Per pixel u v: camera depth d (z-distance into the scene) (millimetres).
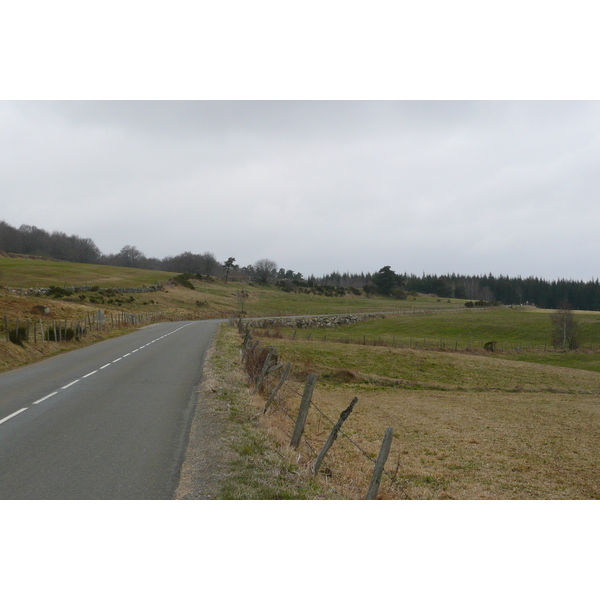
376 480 6926
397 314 100938
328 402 21406
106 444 8609
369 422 18031
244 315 84250
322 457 8336
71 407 11922
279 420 12188
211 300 100750
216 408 11719
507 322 82500
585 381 33156
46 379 16500
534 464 13625
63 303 53188
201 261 181125
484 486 11242
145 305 77812
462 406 23250
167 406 12125
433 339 64750
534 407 23734
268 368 15953
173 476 7004
